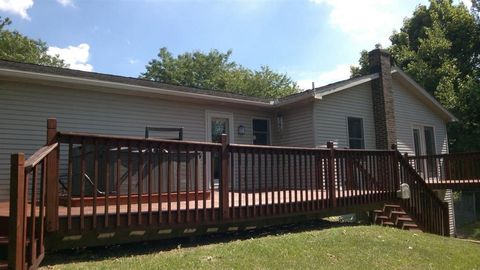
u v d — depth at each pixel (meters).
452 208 16.11
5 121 8.02
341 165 8.12
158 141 5.32
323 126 11.92
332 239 6.45
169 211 5.41
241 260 4.92
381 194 8.99
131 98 9.80
